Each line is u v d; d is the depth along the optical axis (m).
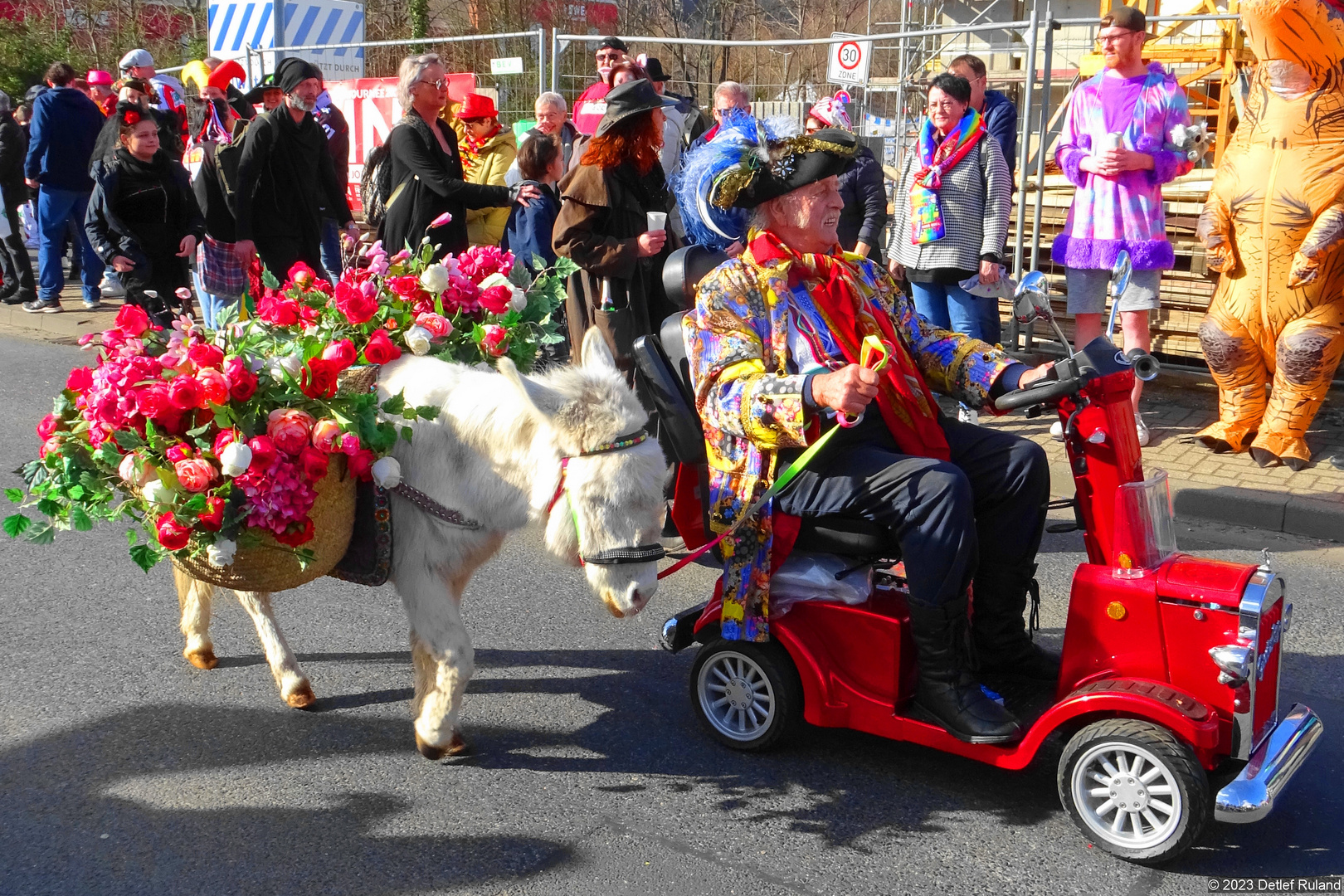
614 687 4.39
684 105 8.57
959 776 3.73
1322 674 4.34
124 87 8.36
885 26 22.19
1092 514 3.49
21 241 11.66
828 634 3.69
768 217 3.64
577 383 3.38
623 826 3.44
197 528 3.37
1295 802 3.53
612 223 5.73
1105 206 6.77
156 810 3.53
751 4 23.02
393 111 11.65
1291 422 6.45
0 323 11.50
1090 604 3.35
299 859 3.28
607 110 5.62
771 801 3.59
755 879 3.18
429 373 3.72
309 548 3.50
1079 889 3.12
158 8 23.08
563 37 10.51
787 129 3.59
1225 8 10.50
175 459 3.28
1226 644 3.13
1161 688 3.22
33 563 5.61
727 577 3.76
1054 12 13.06
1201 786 3.07
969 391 3.79
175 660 4.59
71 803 3.57
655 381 3.82
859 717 3.65
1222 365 6.70
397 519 3.69
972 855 3.28
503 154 9.05
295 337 3.67
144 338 3.70
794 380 3.31
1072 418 3.48
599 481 3.31
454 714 3.78
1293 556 5.57
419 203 7.04
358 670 4.53
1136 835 3.22
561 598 5.27
